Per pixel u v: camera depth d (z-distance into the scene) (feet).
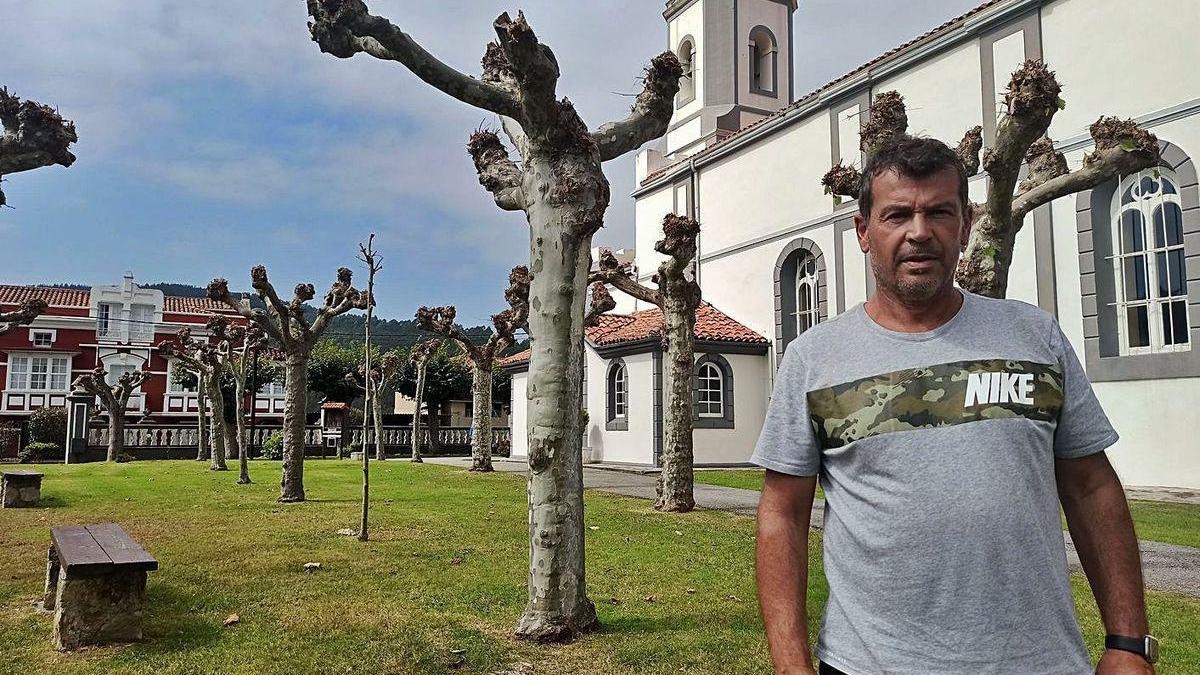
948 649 5.59
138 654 15.37
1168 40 43.45
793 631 6.47
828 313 64.80
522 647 15.87
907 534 5.82
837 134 64.34
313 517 34.47
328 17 16.62
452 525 31.99
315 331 43.06
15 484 38.55
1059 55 48.37
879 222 6.59
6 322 60.29
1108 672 5.93
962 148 30.19
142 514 35.63
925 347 6.34
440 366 119.96
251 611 18.45
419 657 15.23
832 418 6.44
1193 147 42.06
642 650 15.66
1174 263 43.34
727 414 68.80
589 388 76.13
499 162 20.86
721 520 33.83
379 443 58.85
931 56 56.39
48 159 22.54
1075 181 26.27
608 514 35.86
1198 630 16.96
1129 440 44.01
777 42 85.30
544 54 16.44
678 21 88.02
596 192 17.54
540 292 17.39
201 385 90.84
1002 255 24.97
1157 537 29.04
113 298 141.49
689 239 36.68
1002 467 5.81
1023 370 6.11
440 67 16.87
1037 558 5.69
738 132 76.13
